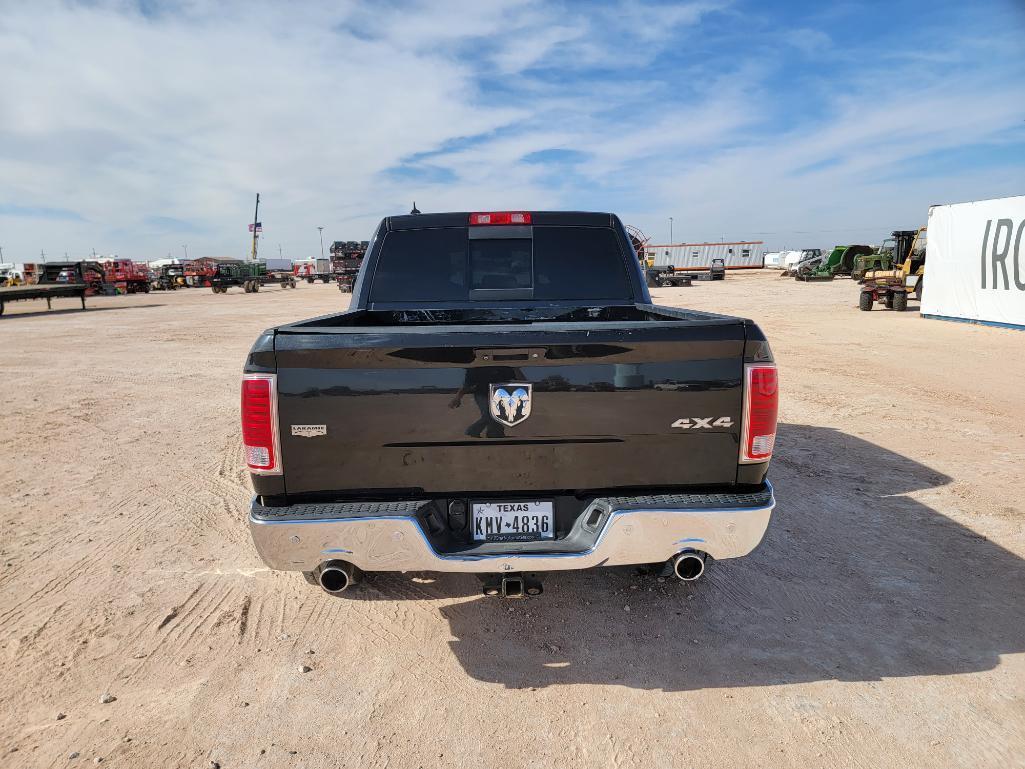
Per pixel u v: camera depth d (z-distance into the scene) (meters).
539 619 3.12
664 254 59.44
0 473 5.42
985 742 2.27
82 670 2.75
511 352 2.36
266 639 2.98
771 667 2.73
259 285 51.00
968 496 4.61
